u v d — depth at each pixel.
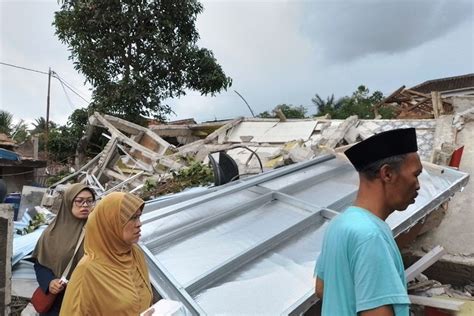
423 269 3.53
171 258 2.91
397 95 13.61
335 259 1.50
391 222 3.06
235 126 10.57
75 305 2.16
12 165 14.60
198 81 15.98
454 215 4.27
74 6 14.88
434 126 6.31
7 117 26.66
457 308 3.15
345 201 3.61
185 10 15.44
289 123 9.86
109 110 15.07
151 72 15.75
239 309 2.38
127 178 9.18
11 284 3.99
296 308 2.33
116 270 2.26
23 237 4.89
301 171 4.49
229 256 2.86
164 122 16.52
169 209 3.69
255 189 4.05
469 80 26.97
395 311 1.36
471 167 4.83
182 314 2.06
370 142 1.55
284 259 2.83
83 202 3.06
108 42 14.86
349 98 32.19
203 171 7.27
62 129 17.02
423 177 3.76
